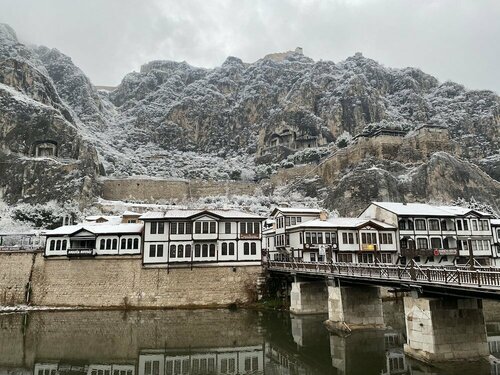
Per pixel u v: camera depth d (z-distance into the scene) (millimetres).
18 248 52656
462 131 129750
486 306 48281
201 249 50625
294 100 144125
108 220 67750
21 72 121875
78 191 88125
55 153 101000
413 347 26688
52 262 49344
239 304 49719
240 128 162000
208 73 197625
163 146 156250
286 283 50844
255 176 126312
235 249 51500
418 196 90062
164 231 50188
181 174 128375
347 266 35344
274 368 28047
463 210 61719
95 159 104125
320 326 39469
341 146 120938
